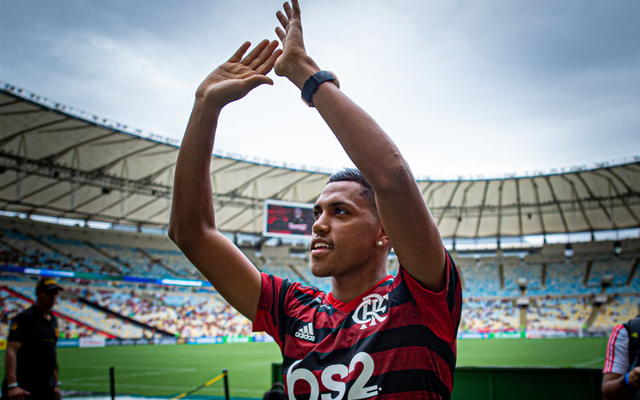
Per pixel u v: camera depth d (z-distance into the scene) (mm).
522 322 37000
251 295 1718
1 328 26391
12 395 4895
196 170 1646
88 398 12430
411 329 1417
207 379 15883
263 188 32875
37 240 32938
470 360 21781
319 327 1572
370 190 1615
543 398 5820
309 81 1328
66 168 26641
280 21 1558
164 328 32812
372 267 1598
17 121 22453
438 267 1348
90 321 30828
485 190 34594
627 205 34938
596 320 35781
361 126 1254
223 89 1540
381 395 1341
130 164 27781
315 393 1421
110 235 36250
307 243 42031
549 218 38031
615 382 2857
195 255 1727
